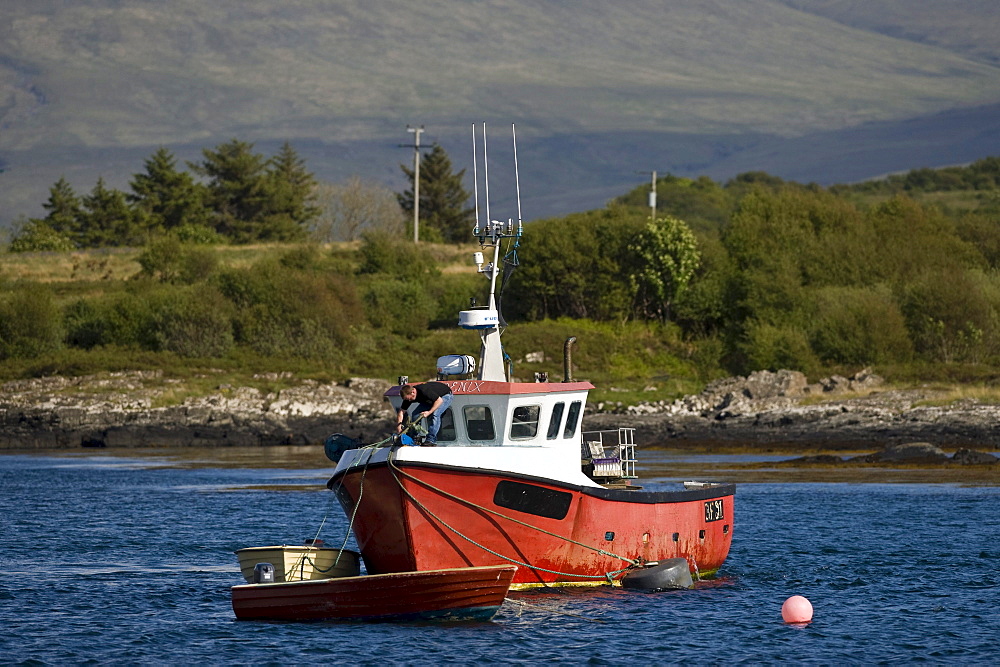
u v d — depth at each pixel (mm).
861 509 140625
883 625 80375
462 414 83188
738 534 122562
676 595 88250
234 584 97812
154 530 131500
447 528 79562
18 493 171500
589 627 78750
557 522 83125
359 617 79312
